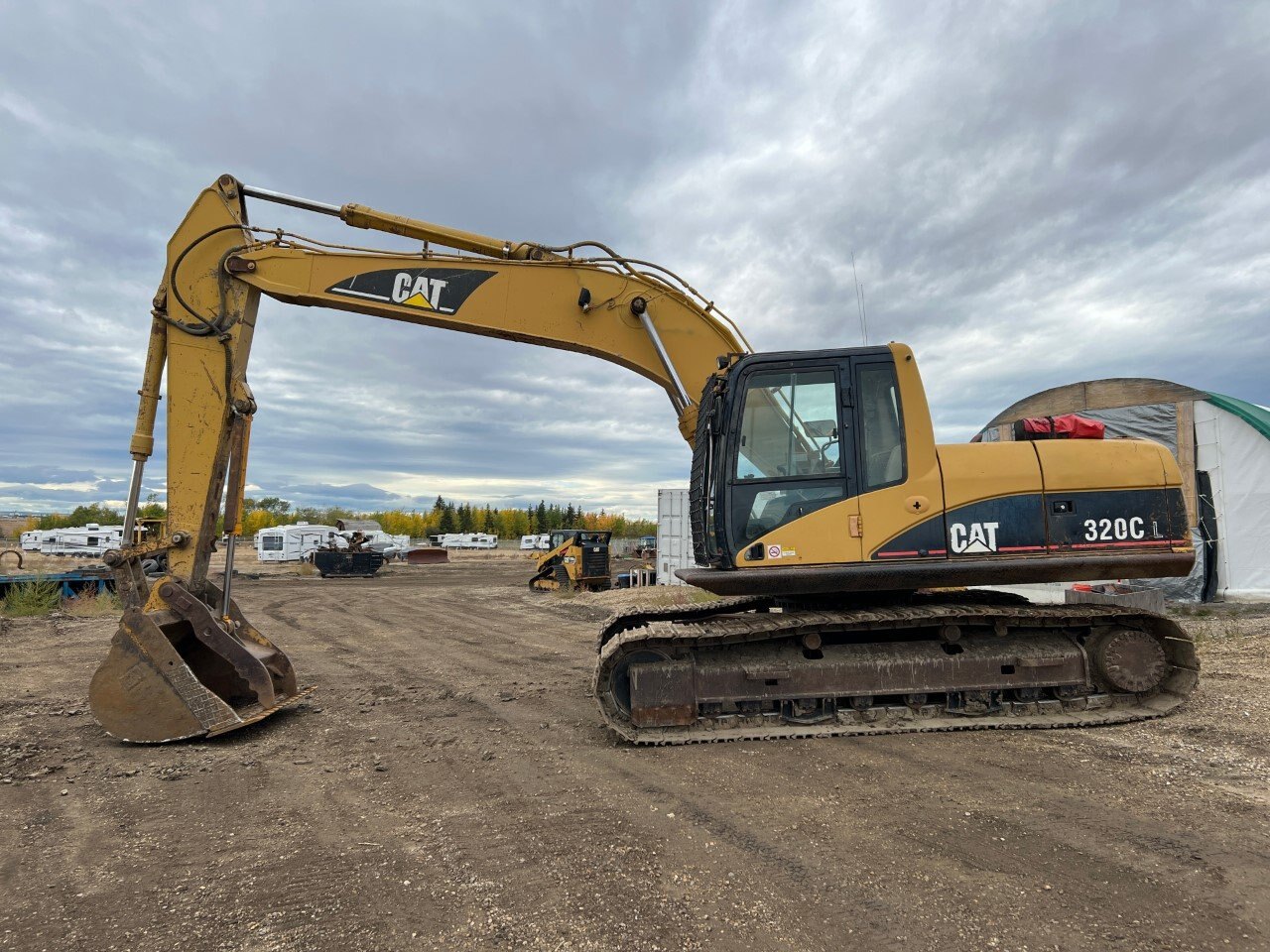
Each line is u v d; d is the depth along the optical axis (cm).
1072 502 580
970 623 598
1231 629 1000
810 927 291
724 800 434
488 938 289
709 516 593
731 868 345
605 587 2428
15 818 433
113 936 297
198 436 665
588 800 442
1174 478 588
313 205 691
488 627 1441
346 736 612
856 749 528
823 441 585
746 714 582
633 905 312
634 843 375
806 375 594
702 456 604
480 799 451
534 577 2395
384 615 1667
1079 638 611
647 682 574
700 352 695
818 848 363
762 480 584
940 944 277
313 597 2161
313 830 407
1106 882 321
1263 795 416
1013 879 326
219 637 640
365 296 689
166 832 409
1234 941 275
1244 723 558
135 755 562
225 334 669
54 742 600
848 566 569
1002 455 587
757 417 593
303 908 317
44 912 318
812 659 583
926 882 325
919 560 570
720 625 595
